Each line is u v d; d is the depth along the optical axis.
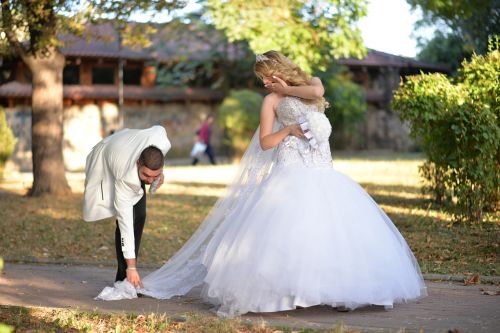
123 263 5.79
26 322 4.86
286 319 4.82
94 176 5.67
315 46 17.98
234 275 4.93
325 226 4.92
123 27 14.10
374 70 34.06
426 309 5.11
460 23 18.06
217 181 17.88
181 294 5.76
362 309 5.12
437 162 10.09
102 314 5.02
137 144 5.46
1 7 12.81
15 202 13.31
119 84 30.23
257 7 17.33
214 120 32.25
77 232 9.99
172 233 9.88
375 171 19.06
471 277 6.27
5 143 20.73
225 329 4.50
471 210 9.27
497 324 4.59
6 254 8.43
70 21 12.84
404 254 5.28
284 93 5.33
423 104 9.90
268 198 5.14
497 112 9.80
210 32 29.77
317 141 5.23
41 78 14.16
